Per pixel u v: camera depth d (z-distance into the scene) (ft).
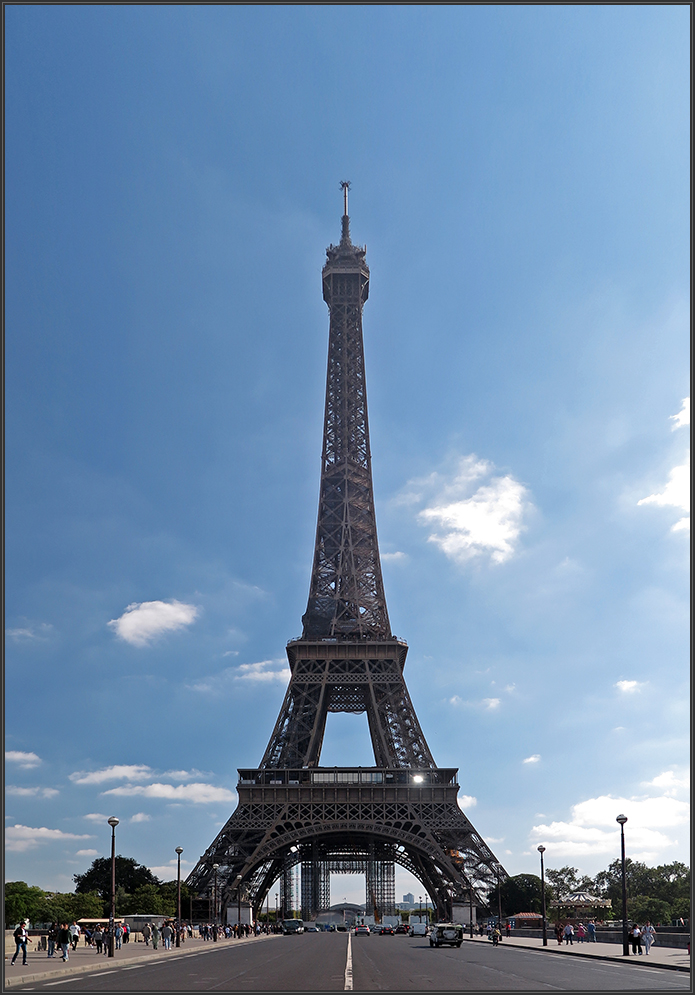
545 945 437.17
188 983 221.66
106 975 256.73
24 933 312.71
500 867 650.84
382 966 284.00
